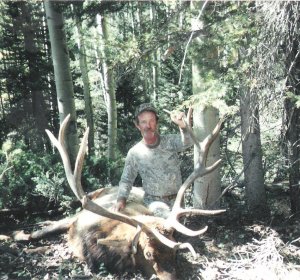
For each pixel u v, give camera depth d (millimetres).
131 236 2277
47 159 4180
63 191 3818
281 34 2387
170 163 2520
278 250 2467
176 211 2281
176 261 2312
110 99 6703
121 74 3021
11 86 6949
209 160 3033
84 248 2572
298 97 2393
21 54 6918
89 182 4125
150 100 7746
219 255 2578
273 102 2582
